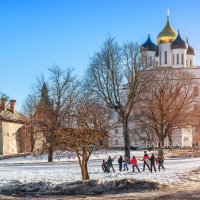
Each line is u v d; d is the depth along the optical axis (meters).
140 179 35.78
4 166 57.78
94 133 35.25
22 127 96.69
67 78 74.62
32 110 94.88
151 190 30.98
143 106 77.19
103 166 47.03
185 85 84.56
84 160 36.00
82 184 33.00
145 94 68.69
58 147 36.31
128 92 67.31
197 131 113.75
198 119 89.56
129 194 29.47
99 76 65.19
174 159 71.94
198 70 129.62
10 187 33.69
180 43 139.12
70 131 35.25
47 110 60.91
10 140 95.25
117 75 65.12
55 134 35.91
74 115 36.56
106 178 39.16
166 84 79.44
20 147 99.75
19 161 67.50
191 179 36.78
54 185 33.53
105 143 36.69
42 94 68.56
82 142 35.34
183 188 31.61
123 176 41.34
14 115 101.25
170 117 76.31
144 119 84.75
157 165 55.78
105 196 28.92
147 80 66.56
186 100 83.50
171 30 141.00
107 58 65.69
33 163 62.09
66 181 36.50
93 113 35.91
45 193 31.19
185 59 140.00
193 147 111.69
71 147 35.41
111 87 64.69
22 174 44.94
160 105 76.75
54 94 66.94
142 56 67.94
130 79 65.62
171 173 43.16
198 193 28.72
